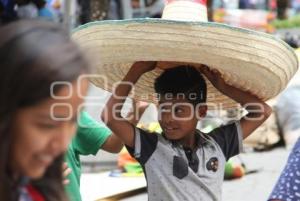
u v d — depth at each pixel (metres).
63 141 1.96
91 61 1.99
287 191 3.22
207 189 3.86
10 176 2.02
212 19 14.34
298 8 23.27
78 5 12.46
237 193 8.62
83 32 3.57
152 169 3.83
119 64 3.76
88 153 4.22
